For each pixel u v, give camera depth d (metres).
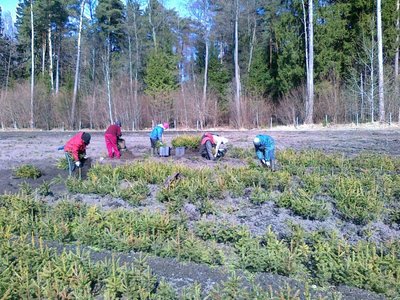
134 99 38.34
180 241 5.95
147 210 7.39
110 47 52.25
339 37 33.88
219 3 41.16
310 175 9.55
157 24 48.72
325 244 5.38
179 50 50.91
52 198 8.67
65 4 40.97
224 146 14.99
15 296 4.05
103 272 4.51
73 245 5.96
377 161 11.15
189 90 39.22
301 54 36.41
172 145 15.53
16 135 27.88
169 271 5.05
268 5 43.56
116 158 13.73
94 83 43.84
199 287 4.32
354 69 31.41
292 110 33.78
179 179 8.98
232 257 5.62
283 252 5.27
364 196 7.57
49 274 4.32
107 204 8.23
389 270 4.78
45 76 46.44
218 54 51.19
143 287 4.25
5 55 54.75
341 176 9.39
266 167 10.77
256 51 44.22
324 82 33.03
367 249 5.07
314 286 4.70
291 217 7.26
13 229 6.30
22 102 37.88
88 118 38.59
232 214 7.48
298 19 37.06
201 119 36.97
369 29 31.64
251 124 35.28
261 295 4.12
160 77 39.72
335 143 17.52
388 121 28.42
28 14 47.31
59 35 51.41
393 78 30.36
